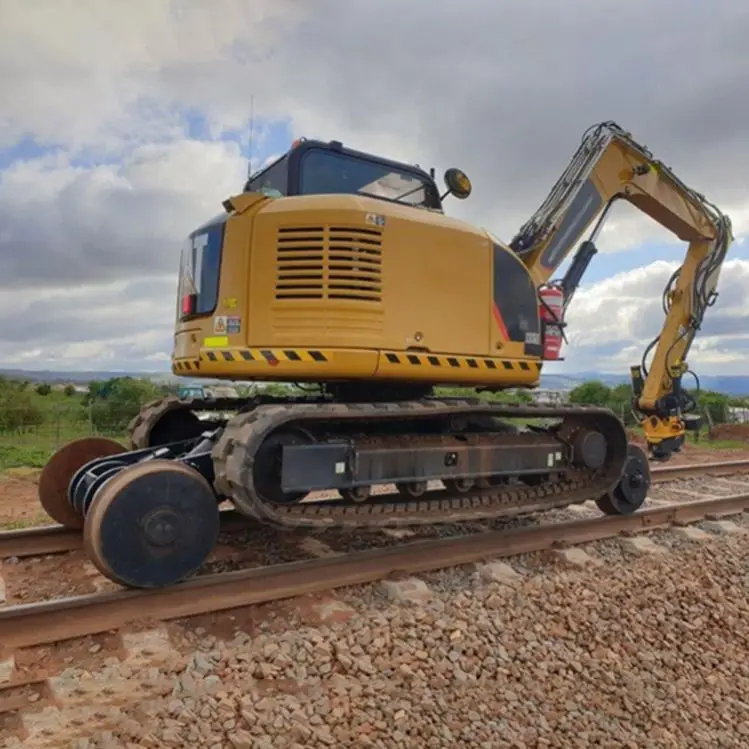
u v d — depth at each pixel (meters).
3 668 3.43
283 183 5.64
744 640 4.99
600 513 7.44
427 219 5.26
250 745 3.03
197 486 4.29
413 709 3.48
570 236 7.09
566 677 4.06
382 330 4.88
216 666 3.56
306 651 3.77
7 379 20.80
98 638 3.83
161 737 2.98
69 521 5.71
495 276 5.64
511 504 5.81
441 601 4.57
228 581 4.32
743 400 22.95
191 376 5.33
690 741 3.82
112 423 15.84
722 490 9.41
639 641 4.62
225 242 5.00
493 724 3.52
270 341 4.76
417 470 5.17
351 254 4.80
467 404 5.39
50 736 2.93
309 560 4.81
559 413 5.95
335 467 4.78
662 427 8.61
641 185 7.85
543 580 5.10
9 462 11.17
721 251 8.63
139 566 4.05
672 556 6.08
